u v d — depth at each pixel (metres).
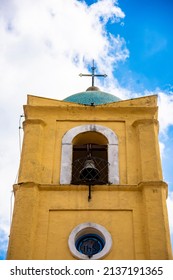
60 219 15.69
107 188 16.34
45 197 16.22
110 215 15.77
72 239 15.14
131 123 18.58
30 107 18.92
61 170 17.09
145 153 17.36
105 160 17.70
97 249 15.23
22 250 14.80
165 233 15.12
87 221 15.62
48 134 18.19
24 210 15.69
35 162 17.08
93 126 18.47
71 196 16.20
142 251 14.95
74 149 18.23
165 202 16.09
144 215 15.70
